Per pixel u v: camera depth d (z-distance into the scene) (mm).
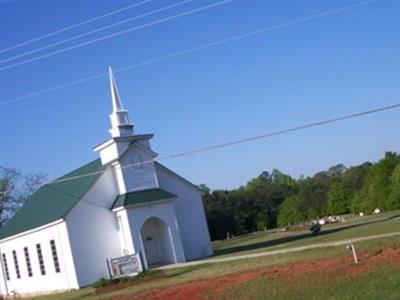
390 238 31250
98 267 49625
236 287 25734
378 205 83938
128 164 51562
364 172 107188
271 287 24234
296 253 34438
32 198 62594
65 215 49219
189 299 26219
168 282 34344
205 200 118438
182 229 54219
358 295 20594
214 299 24953
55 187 58188
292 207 113562
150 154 52656
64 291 49812
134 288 35531
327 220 88875
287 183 166375
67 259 49562
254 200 121938
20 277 57531
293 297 22359
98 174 51500
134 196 50688
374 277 21875
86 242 49656
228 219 118062
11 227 60469
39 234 53125
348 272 23375
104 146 52406
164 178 54500
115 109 52969
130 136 51906
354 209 91625
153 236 51969
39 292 54375
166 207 51188
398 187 80250
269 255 37000
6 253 59781
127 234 49875
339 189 102188
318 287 22578
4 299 57562
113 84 53594
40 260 53562
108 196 51375
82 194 50281
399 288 20141
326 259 27453
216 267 37625
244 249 54125
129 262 42188
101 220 50594
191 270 39406
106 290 38562
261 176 187625
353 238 37531
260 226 119625
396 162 84750
